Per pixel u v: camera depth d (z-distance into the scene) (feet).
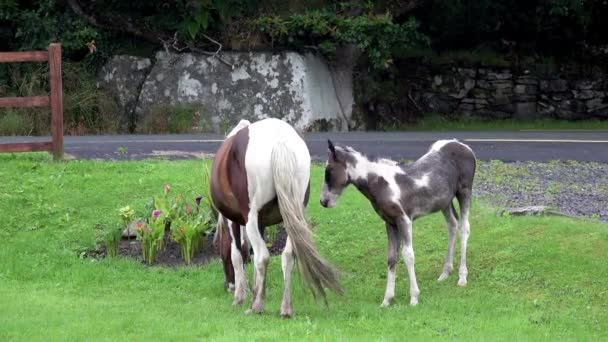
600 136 66.69
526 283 31.96
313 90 77.05
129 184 45.73
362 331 27.73
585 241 34.37
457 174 32.60
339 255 36.70
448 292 32.04
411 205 30.96
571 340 26.48
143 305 31.30
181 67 77.00
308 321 28.09
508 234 36.14
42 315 29.30
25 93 76.43
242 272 31.40
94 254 38.45
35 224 40.70
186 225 37.60
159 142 60.70
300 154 28.04
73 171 48.14
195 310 30.53
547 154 55.36
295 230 27.12
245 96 75.87
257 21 76.95
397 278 34.12
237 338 26.32
